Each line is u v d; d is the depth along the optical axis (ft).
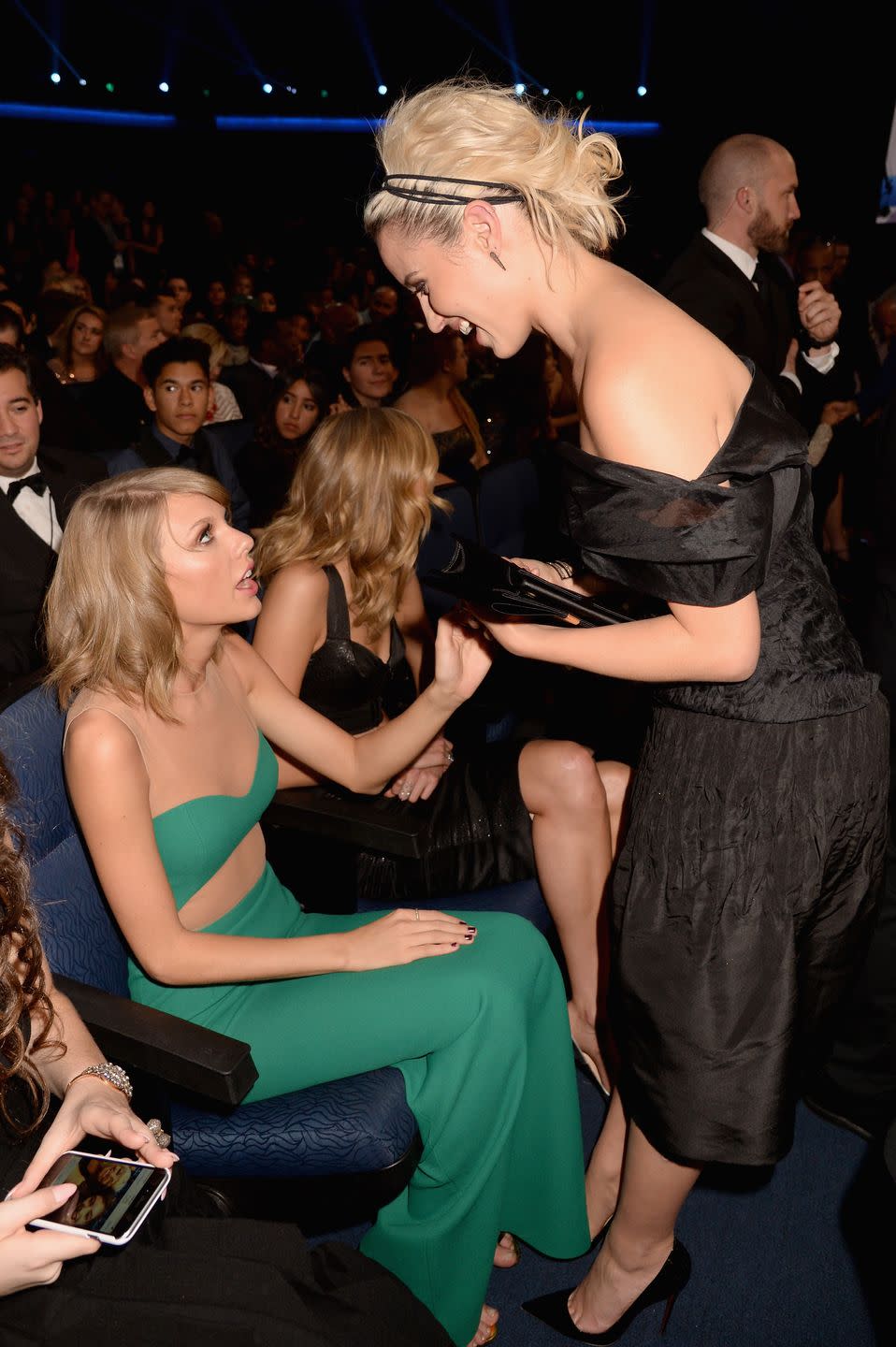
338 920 5.82
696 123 37.88
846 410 11.53
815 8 31.94
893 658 6.03
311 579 6.40
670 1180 5.08
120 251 41.70
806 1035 4.79
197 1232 3.88
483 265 3.99
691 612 3.86
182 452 11.71
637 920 4.66
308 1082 5.02
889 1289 5.84
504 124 3.89
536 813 6.26
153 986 5.17
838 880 4.52
